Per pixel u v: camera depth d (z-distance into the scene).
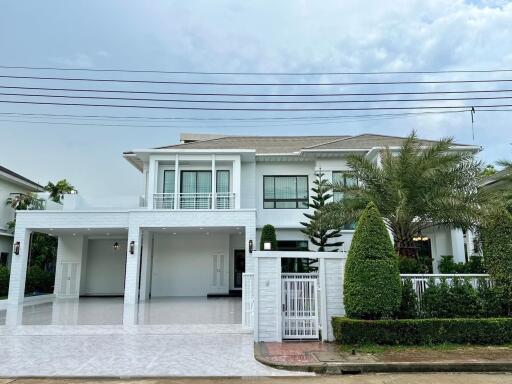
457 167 11.47
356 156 12.38
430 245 18.36
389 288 8.91
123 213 18.64
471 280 9.77
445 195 10.80
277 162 21.09
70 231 20.17
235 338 9.86
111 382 6.48
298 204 20.72
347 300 9.08
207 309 15.55
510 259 9.48
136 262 17.97
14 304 17.69
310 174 20.94
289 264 18.17
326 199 17.48
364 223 9.33
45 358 7.92
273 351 8.31
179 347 8.89
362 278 8.96
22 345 9.13
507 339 8.73
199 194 20.02
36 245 24.23
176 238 21.97
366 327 8.69
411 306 9.37
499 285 9.51
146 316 13.53
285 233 20.42
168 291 21.48
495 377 6.73
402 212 10.55
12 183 24.33
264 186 20.92
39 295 20.66
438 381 6.45
